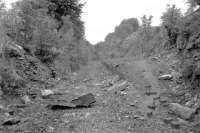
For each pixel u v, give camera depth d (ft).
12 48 32.24
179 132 19.02
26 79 30.71
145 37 73.20
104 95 29.37
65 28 59.52
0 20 31.42
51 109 23.75
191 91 25.96
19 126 19.03
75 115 22.31
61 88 32.19
